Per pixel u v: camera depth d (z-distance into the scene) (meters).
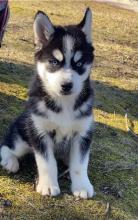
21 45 2.27
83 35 1.11
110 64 2.34
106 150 1.33
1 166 1.15
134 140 1.49
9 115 1.41
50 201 1.05
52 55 1.07
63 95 1.05
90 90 1.11
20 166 1.16
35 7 3.12
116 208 1.07
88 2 3.66
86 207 1.05
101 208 1.05
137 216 1.07
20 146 1.14
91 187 1.09
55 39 1.09
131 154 1.35
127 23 3.22
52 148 1.10
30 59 2.07
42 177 1.07
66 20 2.91
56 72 1.06
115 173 1.22
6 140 1.18
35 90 1.10
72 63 1.07
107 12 3.45
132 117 1.70
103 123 1.54
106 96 1.85
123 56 2.52
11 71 1.84
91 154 1.29
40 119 1.07
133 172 1.24
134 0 3.95
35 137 1.08
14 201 1.03
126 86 2.05
